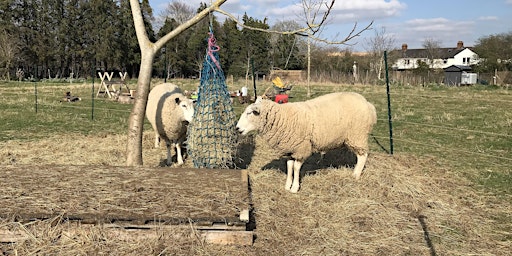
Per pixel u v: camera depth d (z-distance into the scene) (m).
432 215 5.13
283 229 4.71
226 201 4.47
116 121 12.90
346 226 4.79
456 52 68.94
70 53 47.41
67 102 18.09
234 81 33.19
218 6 5.64
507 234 4.62
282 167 7.20
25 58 46.03
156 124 7.27
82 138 9.98
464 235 4.61
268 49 41.03
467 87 29.00
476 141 9.81
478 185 6.32
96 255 3.89
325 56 42.62
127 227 4.19
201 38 46.12
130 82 35.38
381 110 15.98
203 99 6.62
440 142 9.78
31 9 47.06
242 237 4.23
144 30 5.81
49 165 5.65
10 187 4.67
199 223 4.18
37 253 3.87
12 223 3.99
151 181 5.02
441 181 6.49
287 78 35.34
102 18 46.91
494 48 42.47
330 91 23.47
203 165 6.55
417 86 29.27
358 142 6.14
